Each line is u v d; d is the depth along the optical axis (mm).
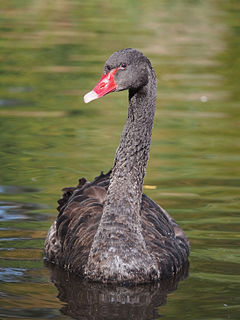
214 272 10711
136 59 10383
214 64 26109
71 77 23266
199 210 13070
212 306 9414
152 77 10625
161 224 11297
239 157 16359
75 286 10148
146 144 10750
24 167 15367
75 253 10695
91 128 18422
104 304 9531
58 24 31984
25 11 34750
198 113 20062
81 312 9211
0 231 12125
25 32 30031
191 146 17172
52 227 11641
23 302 9484
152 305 9500
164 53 27297
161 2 37906
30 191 13984
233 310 9266
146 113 10711
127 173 10555
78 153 16391
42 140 17359
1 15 33562
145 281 10297
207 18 34188
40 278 10414
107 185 11844
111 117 19547
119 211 10414
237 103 21234
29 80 22891
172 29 31578
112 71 10344
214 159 16188
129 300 9711
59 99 20969
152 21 33188
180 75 24375
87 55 26203
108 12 35219
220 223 12484
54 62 25203
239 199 13672
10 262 11031
